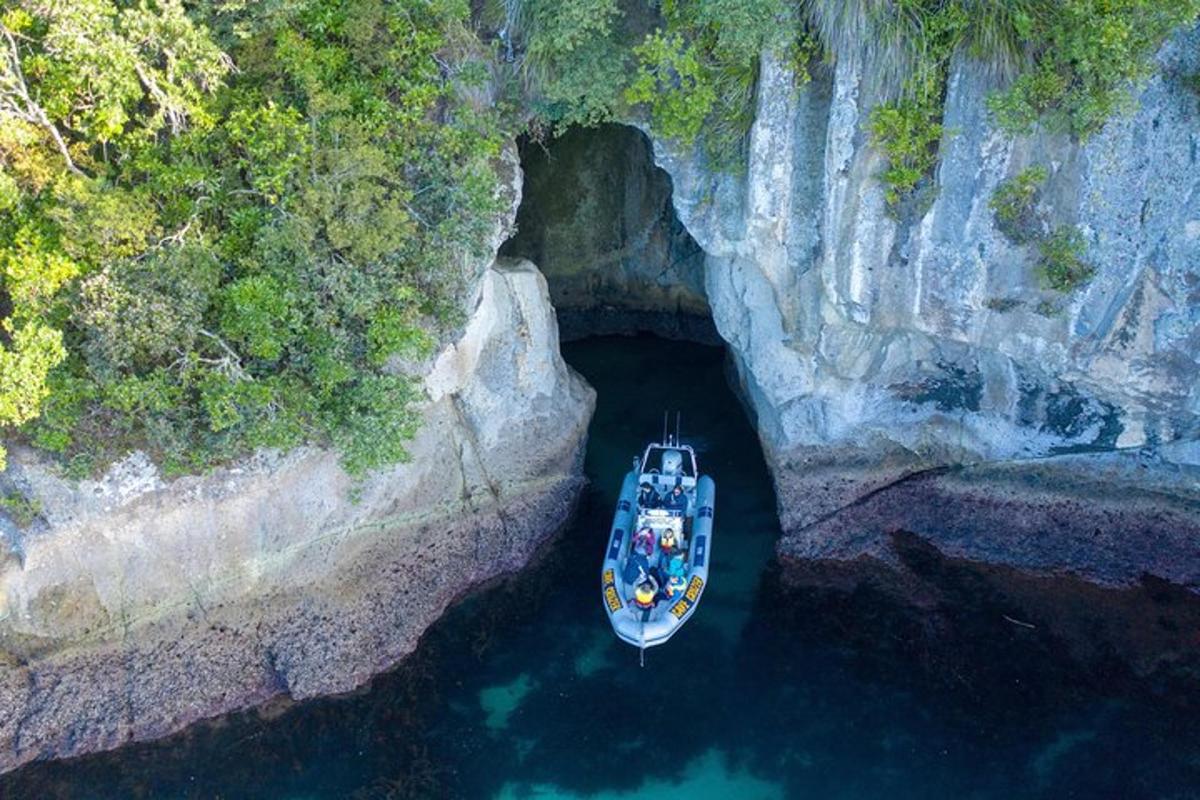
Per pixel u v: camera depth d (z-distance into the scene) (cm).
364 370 1728
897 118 1672
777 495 2133
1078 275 1686
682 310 2719
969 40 1627
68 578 1692
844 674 1812
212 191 1616
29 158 1520
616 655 1870
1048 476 1992
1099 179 1633
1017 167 1672
